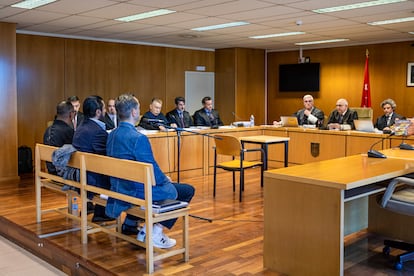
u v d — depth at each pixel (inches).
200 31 294.8
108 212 131.6
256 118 409.4
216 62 401.7
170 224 137.2
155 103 267.7
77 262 130.0
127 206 127.7
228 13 229.8
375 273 119.5
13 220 169.0
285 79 402.6
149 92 357.1
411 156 147.6
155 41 348.5
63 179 150.6
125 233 147.7
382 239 146.8
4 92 249.3
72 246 140.2
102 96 330.0
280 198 117.0
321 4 206.7
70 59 312.2
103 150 147.9
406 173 123.6
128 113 130.6
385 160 139.0
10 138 251.8
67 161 142.3
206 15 235.6
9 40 252.2
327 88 381.4
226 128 276.5
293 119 277.7
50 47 302.0
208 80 398.9
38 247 149.6
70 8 217.0
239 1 199.9
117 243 142.9
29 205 193.3
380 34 309.3
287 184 115.0
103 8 216.7
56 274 136.2
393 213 146.9
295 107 402.3
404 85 335.0
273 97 415.5
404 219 144.2
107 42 331.0
